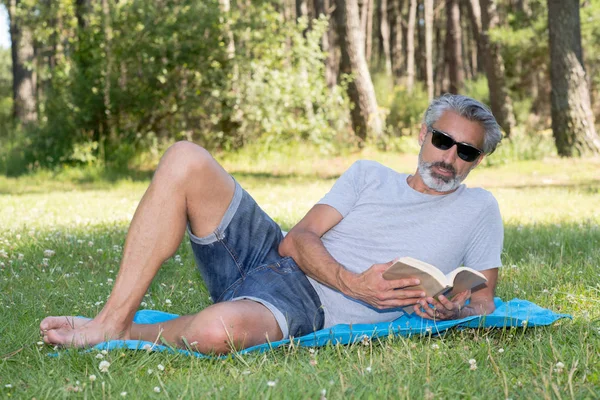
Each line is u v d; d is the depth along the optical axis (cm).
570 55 1495
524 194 1038
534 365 262
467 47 4322
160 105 1569
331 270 291
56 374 251
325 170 1562
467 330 313
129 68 1566
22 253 531
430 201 315
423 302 283
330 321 308
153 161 1608
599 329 303
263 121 1598
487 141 308
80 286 420
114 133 1590
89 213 838
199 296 407
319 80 1680
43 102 1698
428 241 313
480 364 269
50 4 1695
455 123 304
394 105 2134
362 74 1792
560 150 1525
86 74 1576
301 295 299
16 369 266
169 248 283
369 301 284
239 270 302
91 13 1638
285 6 2797
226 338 268
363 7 2684
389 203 315
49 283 425
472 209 318
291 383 238
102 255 521
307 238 304
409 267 268
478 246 323
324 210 317
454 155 305
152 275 281
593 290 396
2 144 1772
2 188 1332
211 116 1603
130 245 280
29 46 2223
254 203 309
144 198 284
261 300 285
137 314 338
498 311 328
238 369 256
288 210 830
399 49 3678
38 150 1614
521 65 2052
